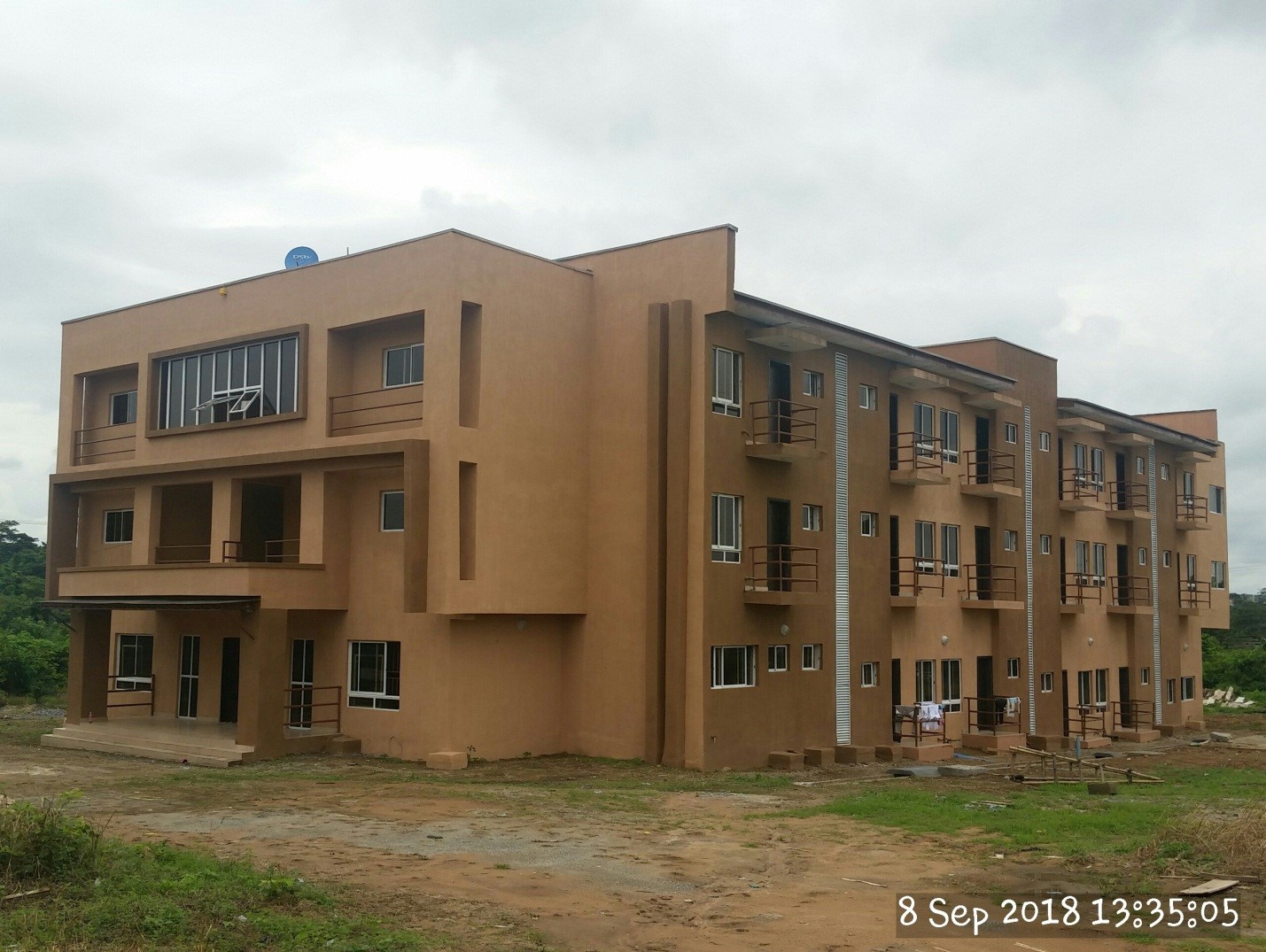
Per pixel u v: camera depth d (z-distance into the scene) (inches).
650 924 471.8
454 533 953.5
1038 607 1501.0
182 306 1189.7
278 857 562.3
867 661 1213.1
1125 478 1775.3
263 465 1075.3
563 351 1069.1
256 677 987.9
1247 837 585.6
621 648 1049.5
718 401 1058.1
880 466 1254.3
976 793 888.9
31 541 2854.3
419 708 986.1
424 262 986.1
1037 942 447.2
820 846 640.4
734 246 1034.1
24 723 1336.1
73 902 429.4
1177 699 1872.5
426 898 493.0
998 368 1445.6
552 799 784.9
